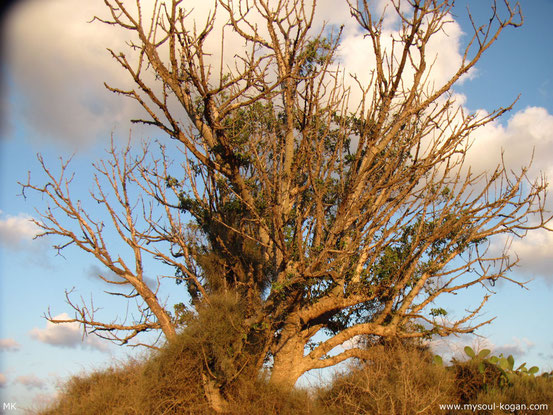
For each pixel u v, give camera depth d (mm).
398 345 14180
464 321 14273
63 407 12078
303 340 14719
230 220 15570
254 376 13461
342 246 13438
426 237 14961
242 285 15523
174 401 12430
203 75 11477
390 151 12945
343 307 14570
